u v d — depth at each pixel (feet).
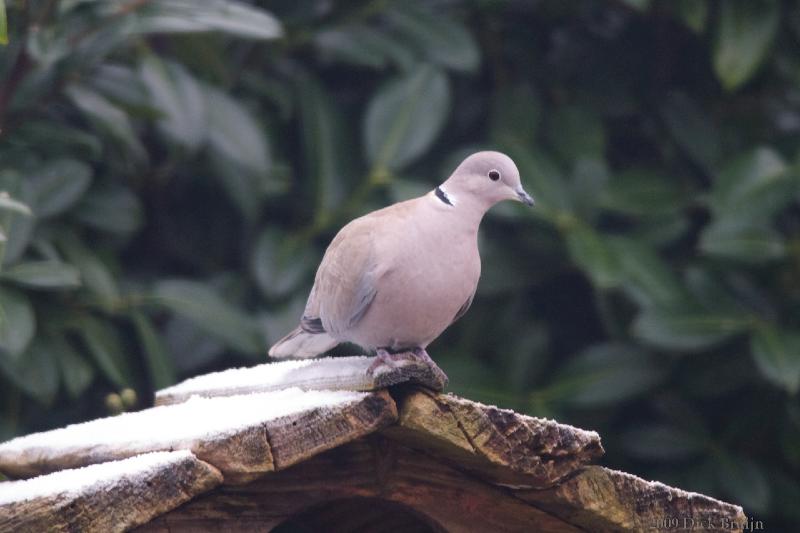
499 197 23.84
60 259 33.73
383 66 37.78
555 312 39.91
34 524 17.88
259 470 19.17
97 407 36.52
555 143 38.70
